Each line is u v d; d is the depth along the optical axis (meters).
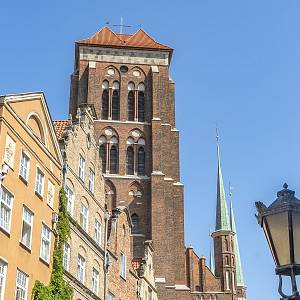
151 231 74.25
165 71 85.25
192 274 76.81
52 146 38.78
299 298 8.55
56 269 36.88
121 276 50.97
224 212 88.56
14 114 32.84
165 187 78.00
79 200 43.06
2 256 30.36
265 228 9.30
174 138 82.12
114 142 80.19
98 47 84.88
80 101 81.81
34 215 34.78
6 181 31.38
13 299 31.23
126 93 83.19
